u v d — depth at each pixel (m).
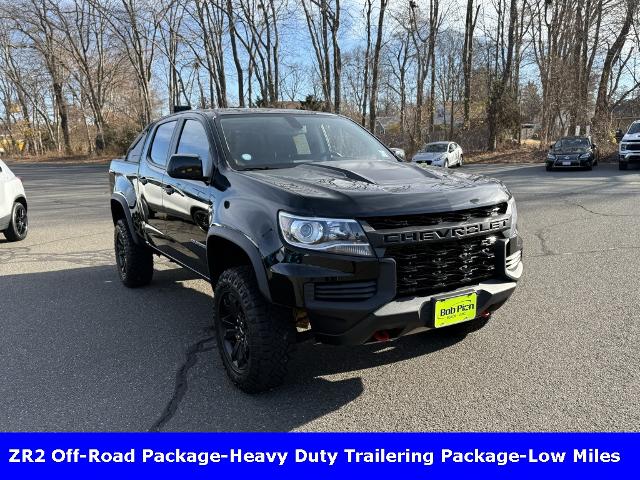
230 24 33.81
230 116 4.57
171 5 34.41
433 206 3.23
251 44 34.97
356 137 4.96
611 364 3.82
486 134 36.22
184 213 4.46
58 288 6.33
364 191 3.25
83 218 11.84
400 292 3.22
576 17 30.73
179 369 4.03
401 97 43.81
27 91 59.53
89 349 4.46
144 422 3.31
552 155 21.59
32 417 3.38
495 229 3.52
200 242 4.24
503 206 3.63
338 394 3.58
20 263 7.67
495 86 34.31
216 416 3.35
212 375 3.92
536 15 35.00
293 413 3.37
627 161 20.80
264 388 3.52
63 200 15.63
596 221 9.33
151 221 5.29
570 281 5.86
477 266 3.51
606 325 4.56
